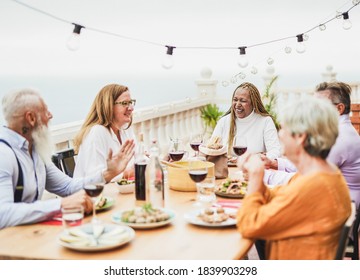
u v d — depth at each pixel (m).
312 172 1.83
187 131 6.48
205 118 6.86
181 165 2.94
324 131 1.81
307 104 1.84
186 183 2.72
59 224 2.17
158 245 1.89
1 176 2.30
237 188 2.65
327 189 1.80
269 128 4.01
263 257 2.87
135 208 2.20
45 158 2.60
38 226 2.15
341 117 3.11
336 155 2.98
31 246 1.90
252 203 1.93
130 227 2.08
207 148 3.05
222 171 3.06
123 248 1.87
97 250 1.82
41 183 2.61
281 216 1.83
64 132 4.02
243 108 3.99
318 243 1.84
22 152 2.45
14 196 2.44
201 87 7.09
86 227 2.02
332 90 3.09
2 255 1.81
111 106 3.29
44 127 2.49
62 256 1.79
